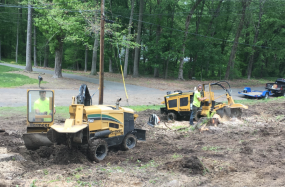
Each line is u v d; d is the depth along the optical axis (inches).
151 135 377.4
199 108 460.4
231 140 330.0
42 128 261.0
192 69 1653.5
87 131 240.8
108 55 1809.8
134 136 309.7
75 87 973.8
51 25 1024.2
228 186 185.3
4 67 1439.5
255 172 211.3
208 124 407.5
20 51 2576.3
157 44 1505.9
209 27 1648.6
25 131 370.0
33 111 255.6
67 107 592.4
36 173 203.6
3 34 2487.7
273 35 1733.5
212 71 1852.9
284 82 969.5
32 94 254.5
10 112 511.5
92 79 1257.4
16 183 180.7
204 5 1670.8
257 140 317.7
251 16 1547.7
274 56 1934.1
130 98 816.9
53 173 205.3
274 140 313.4
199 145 310.3
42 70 1569.9
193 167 217.0
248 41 1784.0
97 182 188.4
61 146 262.4
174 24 1558.8
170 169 220.2
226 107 454.9
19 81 982.4
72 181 188.7
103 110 267.0
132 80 1337.4
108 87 1046.4
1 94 732.0
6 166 209.6
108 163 240.7
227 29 1747.0
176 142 333.7
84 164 236.4
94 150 243.3
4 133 345.1
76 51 2069.4
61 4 962.7
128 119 300.5
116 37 987.3
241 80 1582.2
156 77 1593.3
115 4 1635.1
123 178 197.3
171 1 1401.3
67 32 1067.9
